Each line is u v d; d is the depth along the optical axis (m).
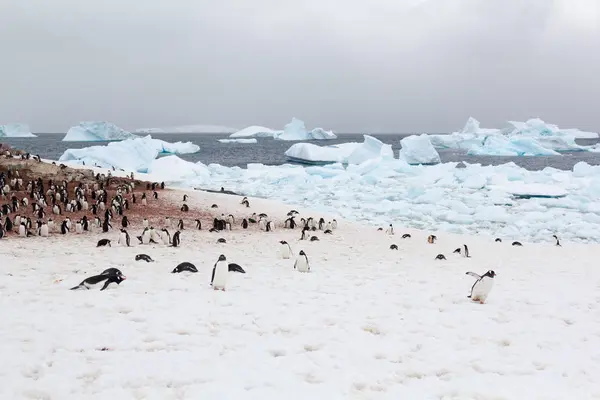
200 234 20.00
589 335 7.96
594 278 13.13
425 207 33.34
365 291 10.62
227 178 50.84
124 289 9.85
